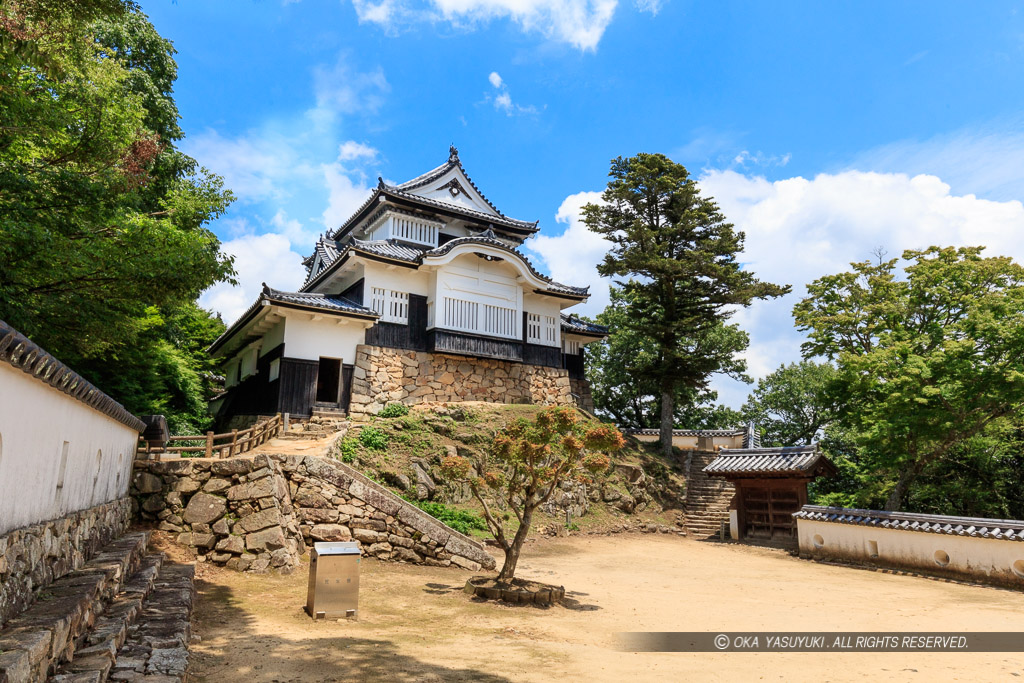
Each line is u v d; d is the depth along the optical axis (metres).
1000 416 17.53
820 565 16.44
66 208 10.05
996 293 17.38
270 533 11.40
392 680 5.78
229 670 5.94
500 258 25.03
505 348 25.02
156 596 7.83
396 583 11.13
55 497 6.02
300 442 17.80
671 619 9.48
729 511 22.22
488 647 7.33
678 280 28.72
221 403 28.92
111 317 11.14
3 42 7.46
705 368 28.72
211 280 11.22
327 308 21.00
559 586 10.91
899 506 19.45
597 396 40.69
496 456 11.73
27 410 5.06
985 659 7.30
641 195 28.92
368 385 21.89
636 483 23.77
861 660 7.23
